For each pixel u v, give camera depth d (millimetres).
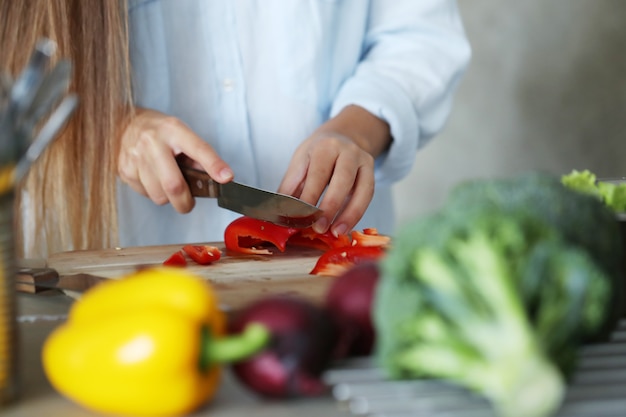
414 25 1789
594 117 2986
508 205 640
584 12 2928
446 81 1743
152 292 649
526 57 2955
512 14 2930
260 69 1721
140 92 1689
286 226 1270
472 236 573
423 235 593
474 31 2955
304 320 635
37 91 625
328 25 1711
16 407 659
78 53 1478
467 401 589
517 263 568
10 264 649
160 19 1665
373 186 1391
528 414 517
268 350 629
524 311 554
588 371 643
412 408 581
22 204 1571
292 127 1749
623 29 2934
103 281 1006
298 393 637
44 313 950
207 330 619
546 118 2984
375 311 625
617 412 568
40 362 767
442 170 3025
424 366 583
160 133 1416
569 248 579
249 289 1047
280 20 1686
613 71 2961
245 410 642
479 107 2990
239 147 1739
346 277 699
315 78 1734
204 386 627
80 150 1511
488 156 3010
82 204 1545
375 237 1246
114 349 610
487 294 550
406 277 594
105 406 628
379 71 1704
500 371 531
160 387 611
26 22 1441
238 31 1688
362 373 642
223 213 1734
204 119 1725
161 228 1732
